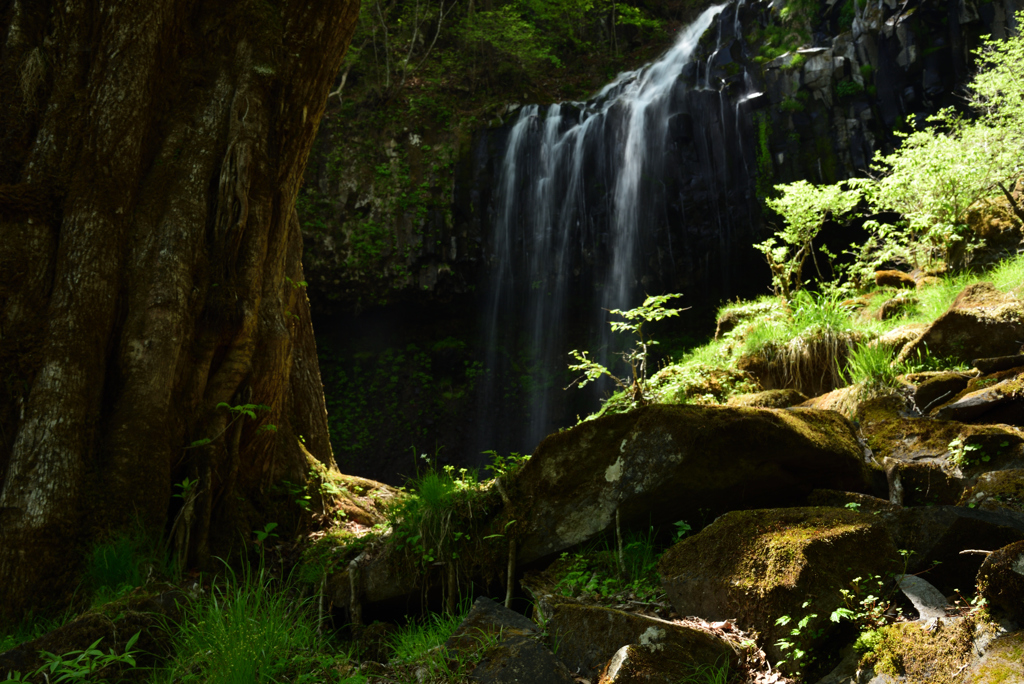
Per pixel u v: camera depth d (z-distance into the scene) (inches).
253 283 226.5
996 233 368.2
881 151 645.3
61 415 179.8
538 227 791.1
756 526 116.7
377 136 784.3
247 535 215.6
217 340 214.5
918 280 390.6
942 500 147.1
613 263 789.9
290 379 317.7
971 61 610.2
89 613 127.3
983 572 85.6
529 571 154.2
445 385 836.6
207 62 232.8
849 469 150.9
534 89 838.5
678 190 741.3
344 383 834.2
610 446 146.6
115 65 207.6
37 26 208.2
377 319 838.5
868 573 105.8
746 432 138.9
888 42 646.5
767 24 763.4
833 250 679.7
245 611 130.0
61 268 192.7
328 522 255.9
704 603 112.4
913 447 163.3
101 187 200.4
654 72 815.1
